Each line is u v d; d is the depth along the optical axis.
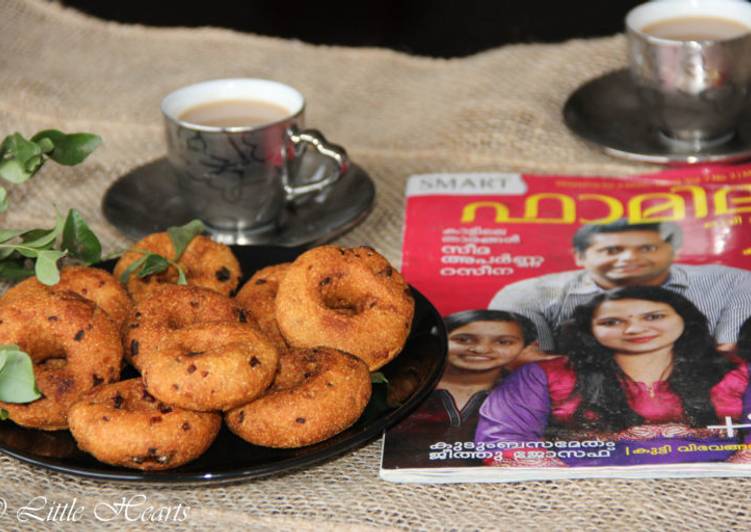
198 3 1.98
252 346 0.71
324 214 1.05
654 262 0.95
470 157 1.20
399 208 1.12
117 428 0.67
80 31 1.46
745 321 0.85
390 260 1.02
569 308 0.89
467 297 0.92
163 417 0.68
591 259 0.97
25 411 0.72
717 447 0.72
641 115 1.20
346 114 1.32
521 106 1.27
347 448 0.70
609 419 0.75
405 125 1.28
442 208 1.08
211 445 0.71
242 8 1.97
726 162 1.12
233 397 0.69
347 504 0.71
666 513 0.69
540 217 1.05
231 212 1.02
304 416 0.70
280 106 1.09
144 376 0.70
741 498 0.70
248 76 1.39
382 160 1.21
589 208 1.06
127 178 1.11
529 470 0.71
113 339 0.76
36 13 1.47
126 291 0.86
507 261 0.98
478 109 1.27
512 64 1.39
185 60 1.43
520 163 1.18
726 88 1.07
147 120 1.27
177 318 0.78
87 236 0.88
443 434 0.75
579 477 0.70
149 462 0.68
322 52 1.46
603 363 0.81
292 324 0.79
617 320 0.87
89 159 1.20
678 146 1.13
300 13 1.96
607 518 0.69
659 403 0.77
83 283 0.83
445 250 1.00
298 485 0.73
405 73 1.41
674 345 0.83
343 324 0.78
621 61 1.36
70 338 0.75
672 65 1.07
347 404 0.71
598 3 1.95
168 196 1.08
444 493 0.72
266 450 0.71
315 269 0.81
